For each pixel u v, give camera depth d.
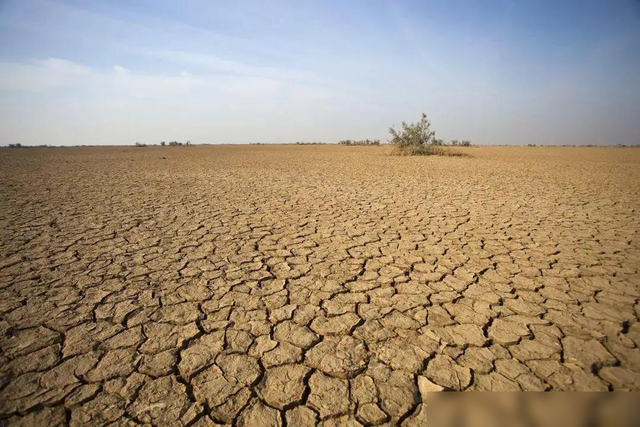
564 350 1.78
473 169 11.57
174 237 3.81
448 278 2.69
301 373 1.65
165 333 1.97
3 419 1.36
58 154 24.08
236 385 1.57
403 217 4.70
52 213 4.94
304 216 4.80
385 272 2.82
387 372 1.65
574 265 2.90
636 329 1.96
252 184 8.10
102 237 3.79
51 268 2.90
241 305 2.29
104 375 1.62
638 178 8.75
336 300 2.35
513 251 3.28
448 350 1.80
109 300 2.35
